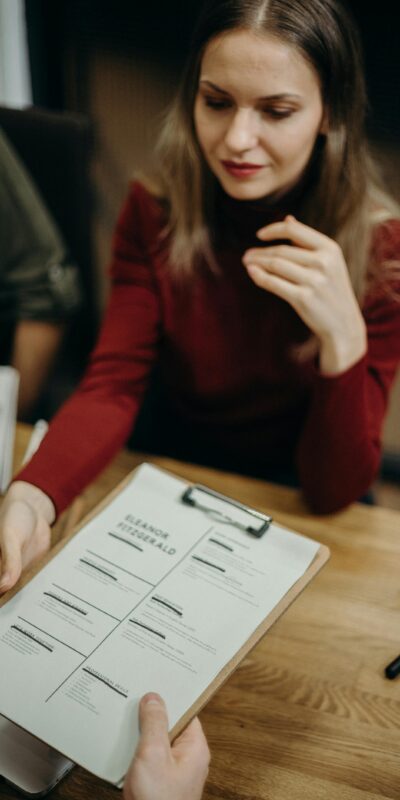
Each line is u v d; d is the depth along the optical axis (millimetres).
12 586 847
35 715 732
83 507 1105
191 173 1141
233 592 828
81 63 2170
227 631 794
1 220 1476
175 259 1206
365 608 984
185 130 1103
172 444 1501
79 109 2252
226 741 854
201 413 1386
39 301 1549
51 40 2139
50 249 1534
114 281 1311
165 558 861
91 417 1146
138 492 937
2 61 2264
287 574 848
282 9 916
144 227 1254
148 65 2105
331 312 1027
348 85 1017
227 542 877
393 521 1105
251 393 1308
